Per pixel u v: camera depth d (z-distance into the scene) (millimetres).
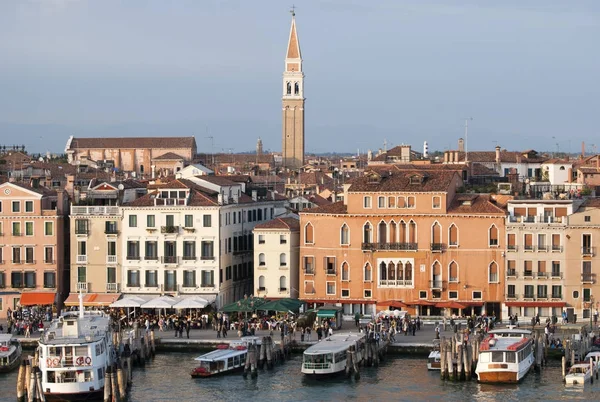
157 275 163125
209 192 166875
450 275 156000
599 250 152125
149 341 137625
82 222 164875
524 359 124250
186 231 162500
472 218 155000
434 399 115250
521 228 153500
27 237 165500
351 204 158375
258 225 162875
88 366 115875
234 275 168625
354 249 158375
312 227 160000
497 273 154500
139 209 163250
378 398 116062
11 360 131875
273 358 131500
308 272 160125
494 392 118125
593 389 119250
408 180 159000
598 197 163000
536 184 183125
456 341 126750
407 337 141250
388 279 157625
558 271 153125
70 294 163875
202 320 151750
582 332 133750
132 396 117750
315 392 118875
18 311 157750
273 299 159750
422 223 156500
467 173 193875
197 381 124562
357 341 129375
